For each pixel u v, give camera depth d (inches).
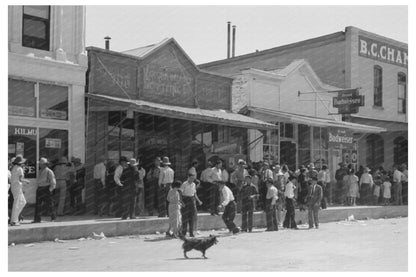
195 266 426.6
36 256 466.3
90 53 757.9
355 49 1235.9
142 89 825.5
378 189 1030.4
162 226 648.4
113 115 780.6
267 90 1037.2
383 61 1322.6
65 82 721.0
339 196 1023.0
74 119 730.8
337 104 1088.8
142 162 819.4
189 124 884.0
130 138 802.2
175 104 883.4
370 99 1286.9
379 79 1317.7
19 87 679.1
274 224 719.1
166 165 687.7
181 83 895.1
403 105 1391.5
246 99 995.9
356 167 1248.2
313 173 863.7
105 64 776.3
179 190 599.8
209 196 754.8
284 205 796.6
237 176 779.4
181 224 602.9
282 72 1074.1
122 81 800.3
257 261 454.9
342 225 813.9
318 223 813.2
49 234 549.6
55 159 709.9
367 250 527.5
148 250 510.3
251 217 697.6
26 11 691.4
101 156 759.7
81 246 527.8
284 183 785.6
